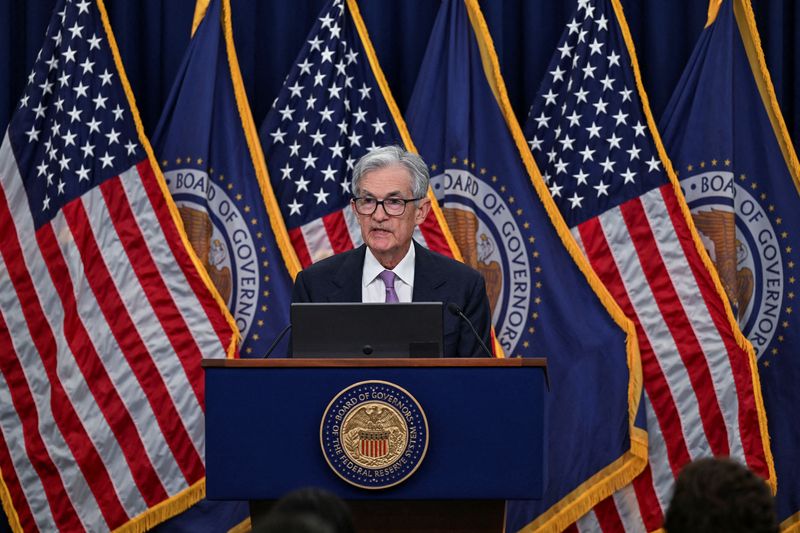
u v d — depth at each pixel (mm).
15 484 18312
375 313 10859
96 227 18766
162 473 18438
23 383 18484
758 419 18578
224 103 19594
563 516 18500
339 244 19297
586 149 19422
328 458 10000
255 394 10141
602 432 18641
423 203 13586
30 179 19078
